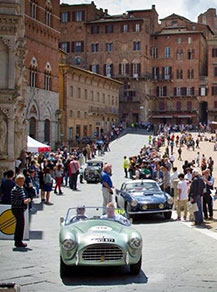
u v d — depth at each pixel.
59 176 37.47
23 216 18.03
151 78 125.69
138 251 14.13
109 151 75.94
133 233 14.50
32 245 18.53
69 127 83.44
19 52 36.34
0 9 32.97
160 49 128.00
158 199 26.62
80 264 13.76
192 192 24.02
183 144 82.88
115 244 13.82
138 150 76.44
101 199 34.38
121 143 84.62
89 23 121.75
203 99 125.94
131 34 120.25
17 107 35.81
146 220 26.73
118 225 15.27
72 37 123.56
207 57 133.75
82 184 46.22
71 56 123.50
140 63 119.94
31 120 66.00
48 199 31.89
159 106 129.38
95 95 95.81
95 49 122.31
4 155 33.41
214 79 125.06
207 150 76.44
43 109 69.00
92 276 14.25
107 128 102.62
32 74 65.56
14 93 33.41
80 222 15.43
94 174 47.69
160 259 16.50
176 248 18.34
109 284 13.41
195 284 13.41
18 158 35.50
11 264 15.44
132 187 28.56
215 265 15.65
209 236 20.84
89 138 84.12
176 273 14.63
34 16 65.44
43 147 41.97
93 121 94.69
